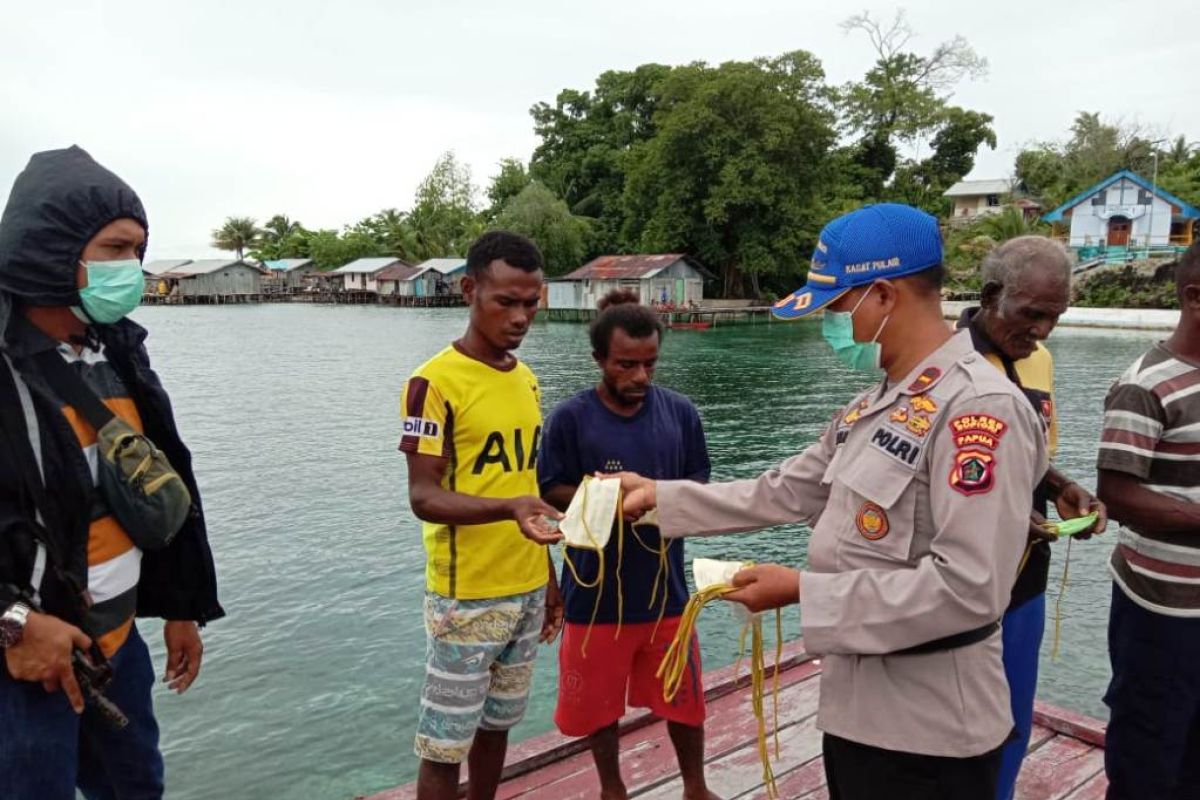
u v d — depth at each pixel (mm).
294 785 5453
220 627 7637
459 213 78875
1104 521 2441
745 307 45750
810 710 3623
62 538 2002
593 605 2908
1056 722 3539
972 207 58562
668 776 3189
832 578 1755
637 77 57031
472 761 2869
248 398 21797
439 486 2574
